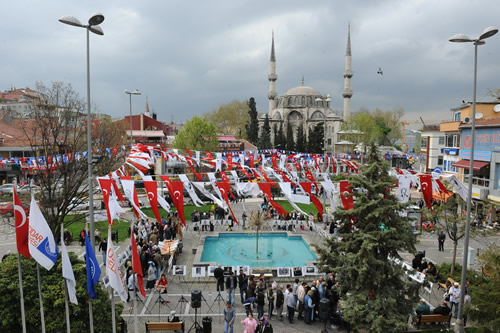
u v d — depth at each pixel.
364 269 13.81
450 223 23.05
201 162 44.81
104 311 13.04
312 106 135.38
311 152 94.12
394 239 14.76
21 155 48.84
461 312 15.62
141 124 79.31
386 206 14.54
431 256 26.73
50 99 26.52
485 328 13.41
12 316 11.87
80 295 12.41
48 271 12.95
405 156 86.69
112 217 16.05
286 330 16.34
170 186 17.39
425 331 16.17
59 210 21.27
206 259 26.03
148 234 26.97
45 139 23.62
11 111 71.69
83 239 27.36
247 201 48.25
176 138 66.31
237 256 26.77
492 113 38.91
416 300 14.99
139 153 25.91
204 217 33.47
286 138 104.50
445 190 20.48
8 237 29.98
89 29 15.48
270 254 27.14
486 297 13.80
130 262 19.22
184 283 21.34
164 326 15.45
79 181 22.33
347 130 90.81
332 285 17.62
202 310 18.08
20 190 34.41
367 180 15.22
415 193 56.28
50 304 12.17
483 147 35.38
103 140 33.88
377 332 13.52
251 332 14.27
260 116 150.38
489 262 15.51
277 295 17.27
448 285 19.91
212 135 65.94
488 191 33.69
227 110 120.69
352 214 14.93
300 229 33.22
